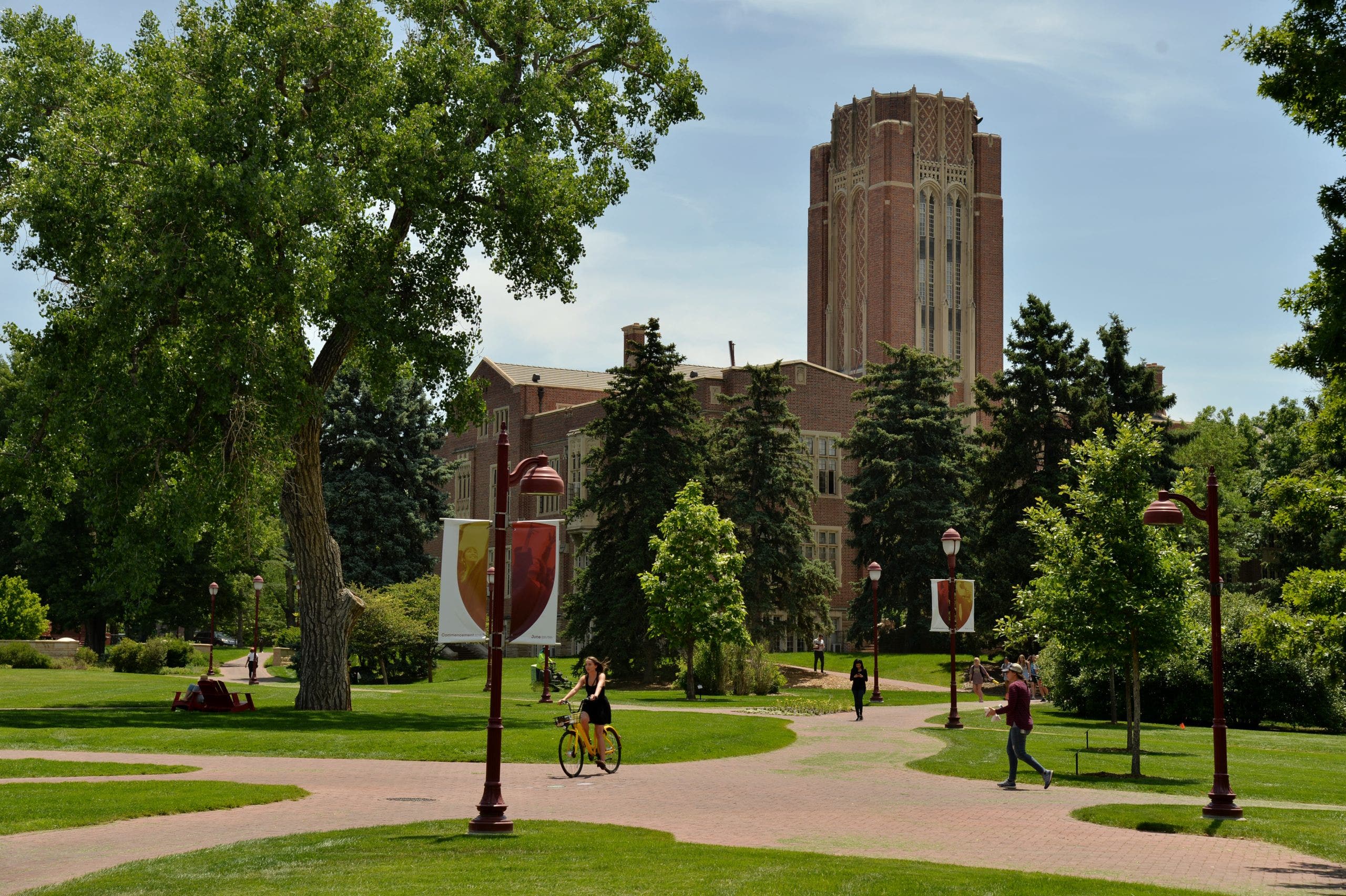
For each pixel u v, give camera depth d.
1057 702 42.16
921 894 10.83
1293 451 65.06
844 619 83.56
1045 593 24.61
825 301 120.75
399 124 29.33
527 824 15.03
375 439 73.50
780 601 63.78
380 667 62.25
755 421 64.50
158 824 14.98
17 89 29.44
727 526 49.56
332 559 32.84
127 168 26.69
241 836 14.13
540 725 28.77
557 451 93.25
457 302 32.38
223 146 26.78
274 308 27.38
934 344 114.50
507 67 32.03
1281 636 20.02
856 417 72.25
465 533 14.87
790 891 10.80
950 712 35.56
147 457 28.52
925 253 114.69
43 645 58.69
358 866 12.05
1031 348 62.78
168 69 27.34
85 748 22.70
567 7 33.53
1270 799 20.25
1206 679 39.31
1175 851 14.61
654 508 58.28
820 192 121.62
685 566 49.22
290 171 27.00
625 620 58.44
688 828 15.51
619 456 59.38
